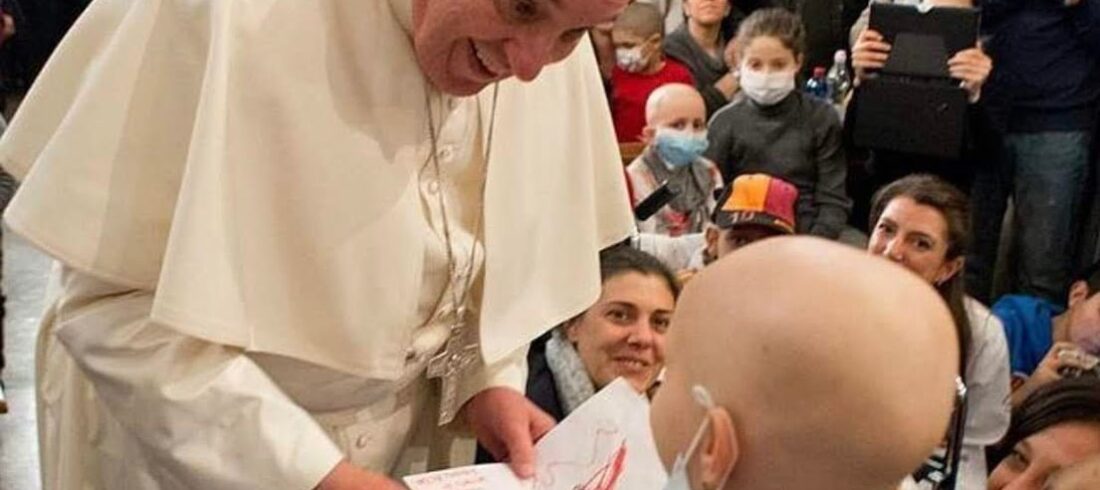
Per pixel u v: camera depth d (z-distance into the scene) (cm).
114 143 132
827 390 88
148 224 133
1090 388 219
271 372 139
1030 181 414
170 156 133
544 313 157
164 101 133
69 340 138
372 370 139
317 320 136
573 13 125
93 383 138
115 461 149
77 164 132
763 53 369
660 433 97
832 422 88
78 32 141
